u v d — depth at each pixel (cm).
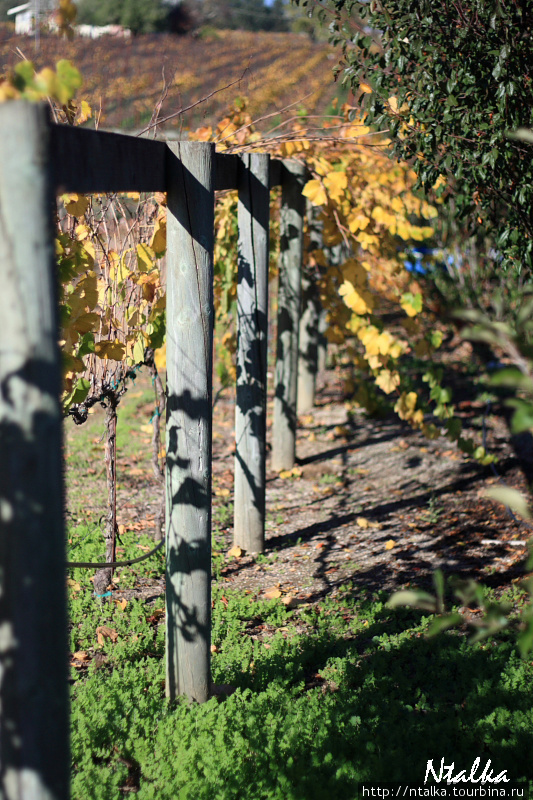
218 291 672
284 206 592
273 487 636
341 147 582
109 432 416
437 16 361
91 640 379
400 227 571
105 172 227
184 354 296
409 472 659
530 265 394
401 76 381
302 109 656
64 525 187
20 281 171
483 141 362
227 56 3362
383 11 360
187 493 302
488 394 871
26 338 173
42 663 182
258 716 303
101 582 426
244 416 487
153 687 327
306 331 831
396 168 600
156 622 402
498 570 453
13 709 181
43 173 172
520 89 348
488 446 709
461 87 370
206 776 267
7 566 177
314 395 878
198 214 288
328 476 654
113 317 376
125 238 385
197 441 301
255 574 470
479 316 156
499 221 432
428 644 365
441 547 500
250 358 479
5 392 173
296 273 619
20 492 175
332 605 418
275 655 353
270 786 262
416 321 594
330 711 307
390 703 315
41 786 186
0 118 168
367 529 541
